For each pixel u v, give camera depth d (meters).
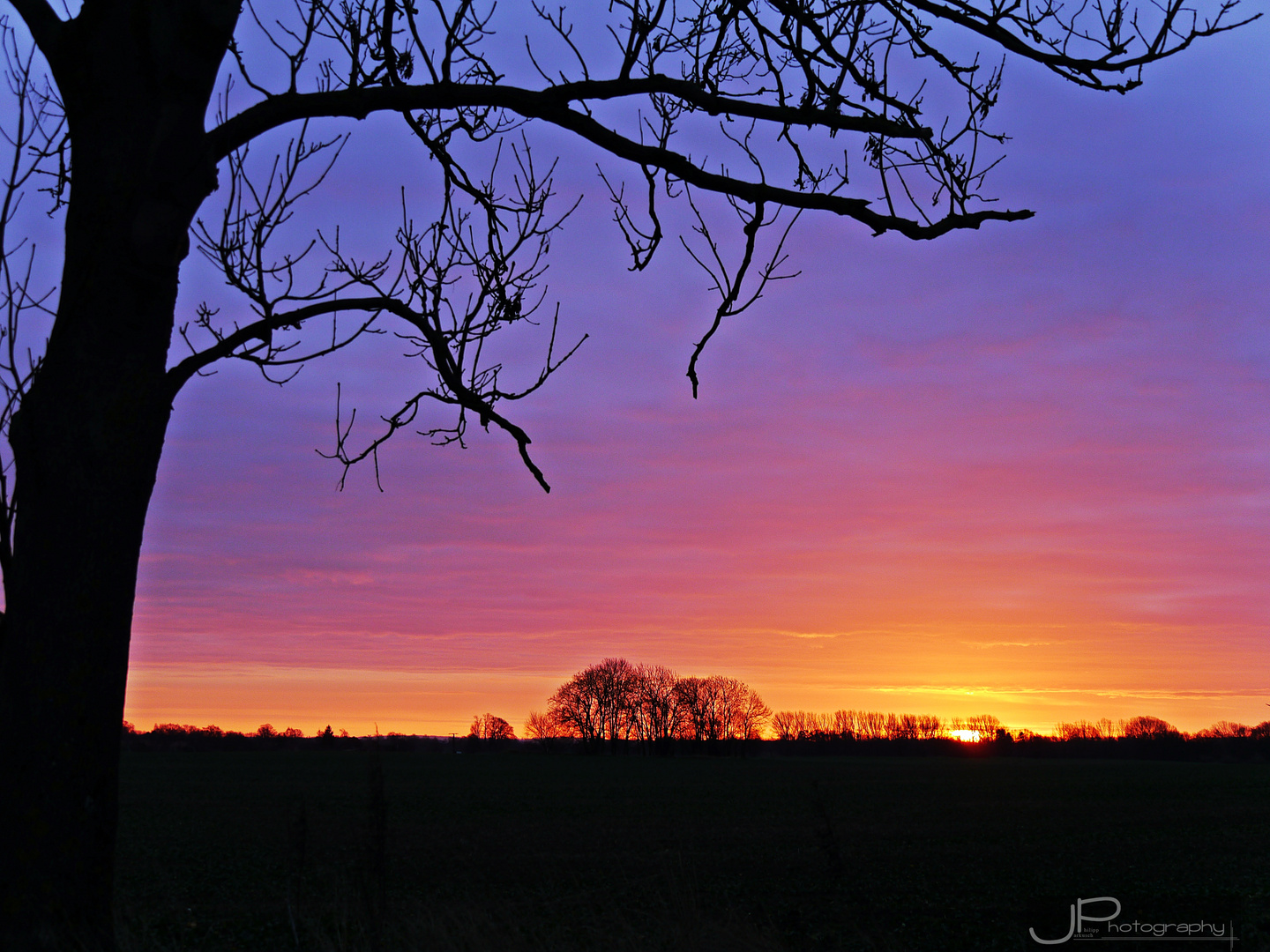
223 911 15.75
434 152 5.79
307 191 5.44
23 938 4.00
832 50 5.57
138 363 4.62
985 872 23.09
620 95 5.57
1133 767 95.94
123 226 4.50
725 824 37.34
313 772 76.75
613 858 26.88
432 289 6.11
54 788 4.18
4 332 4.88
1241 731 126.25
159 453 4.74
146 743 128.50
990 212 5.59
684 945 8.60
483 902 16.78
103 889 4.31
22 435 4.46
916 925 14.61
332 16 5.41
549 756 126.94
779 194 5.56
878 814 41.97
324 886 19.31
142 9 4.46
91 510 4.42
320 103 5.29
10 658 4.30
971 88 5.58
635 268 6.01
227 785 60.34
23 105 4.95
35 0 4.73
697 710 137.62
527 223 6.18
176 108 4.51
